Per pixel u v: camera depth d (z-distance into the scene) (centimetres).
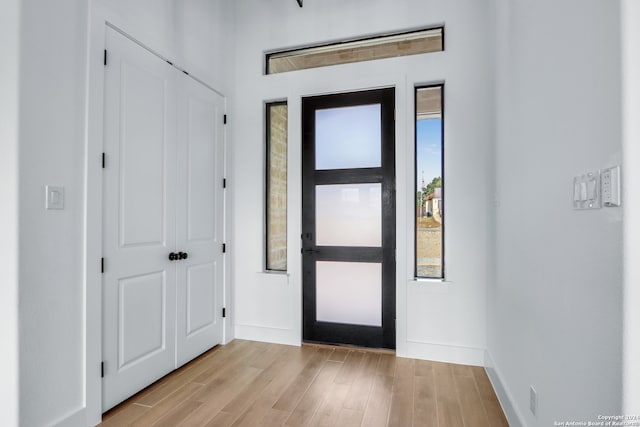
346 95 311
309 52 327
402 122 288
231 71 329
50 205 169
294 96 319
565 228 125
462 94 274
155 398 219
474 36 272
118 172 209
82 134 186
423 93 298
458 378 247
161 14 243
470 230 271
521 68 179
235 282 334
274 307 322
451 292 275
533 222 160
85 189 187
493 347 241
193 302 280
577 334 116
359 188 308
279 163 336
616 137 93
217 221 310
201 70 287
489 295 258
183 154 267
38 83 164
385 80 292
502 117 220
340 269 312
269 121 336
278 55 336
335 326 312
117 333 209
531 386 161
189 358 274
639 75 85
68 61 178
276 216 336
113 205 206
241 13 337
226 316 320
